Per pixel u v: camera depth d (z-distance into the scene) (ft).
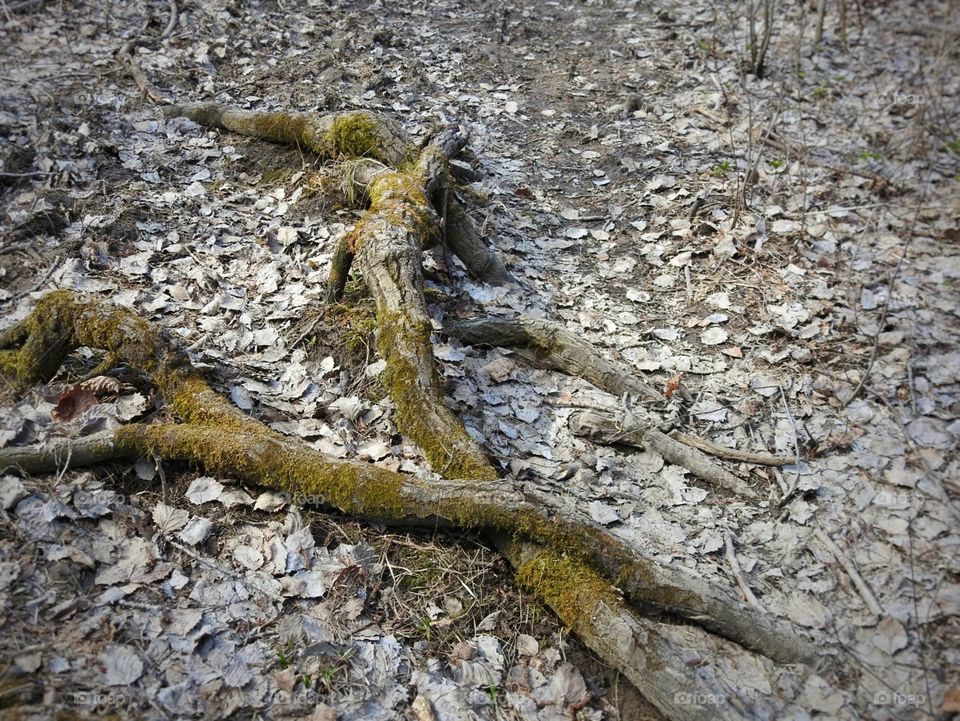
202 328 4.97
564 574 3.73
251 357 4.83
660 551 4.10
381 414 4.54
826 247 6.31
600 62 8.84
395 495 3.89
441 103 7.65
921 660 3.66
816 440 4.77
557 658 3.62
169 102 6.97
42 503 3.74
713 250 6.21
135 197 5.94
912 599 3.92
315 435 4.38
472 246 5.74
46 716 2.96
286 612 3.59
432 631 3.64
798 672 3.58
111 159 6.25
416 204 5.30
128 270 5.30
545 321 5.17
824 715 3.43
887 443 4.77
